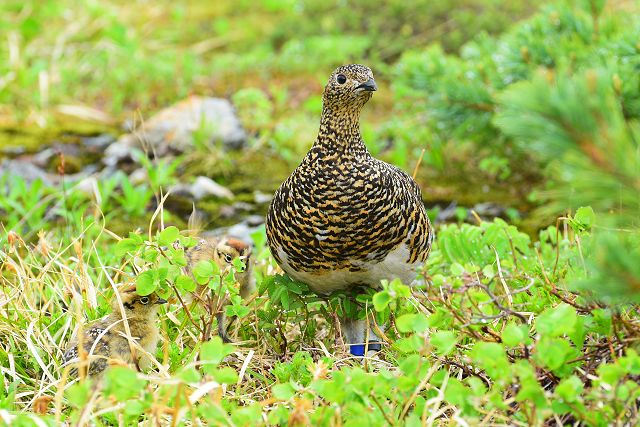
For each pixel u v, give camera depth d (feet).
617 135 13.94
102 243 31.81
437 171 40.91
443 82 37.45
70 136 43.27
